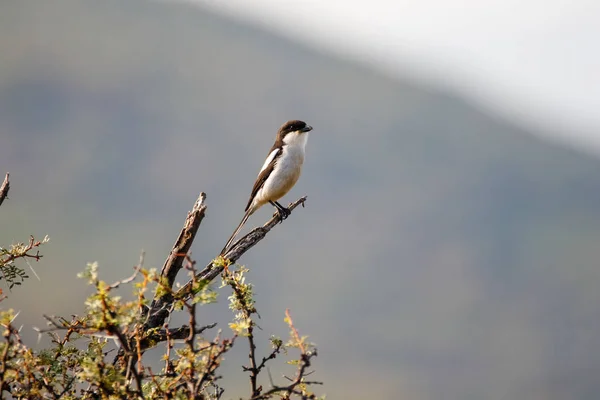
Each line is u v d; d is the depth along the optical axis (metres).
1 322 4.53
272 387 4.64
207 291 4.65
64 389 4.80
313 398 4.64
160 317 5.58
